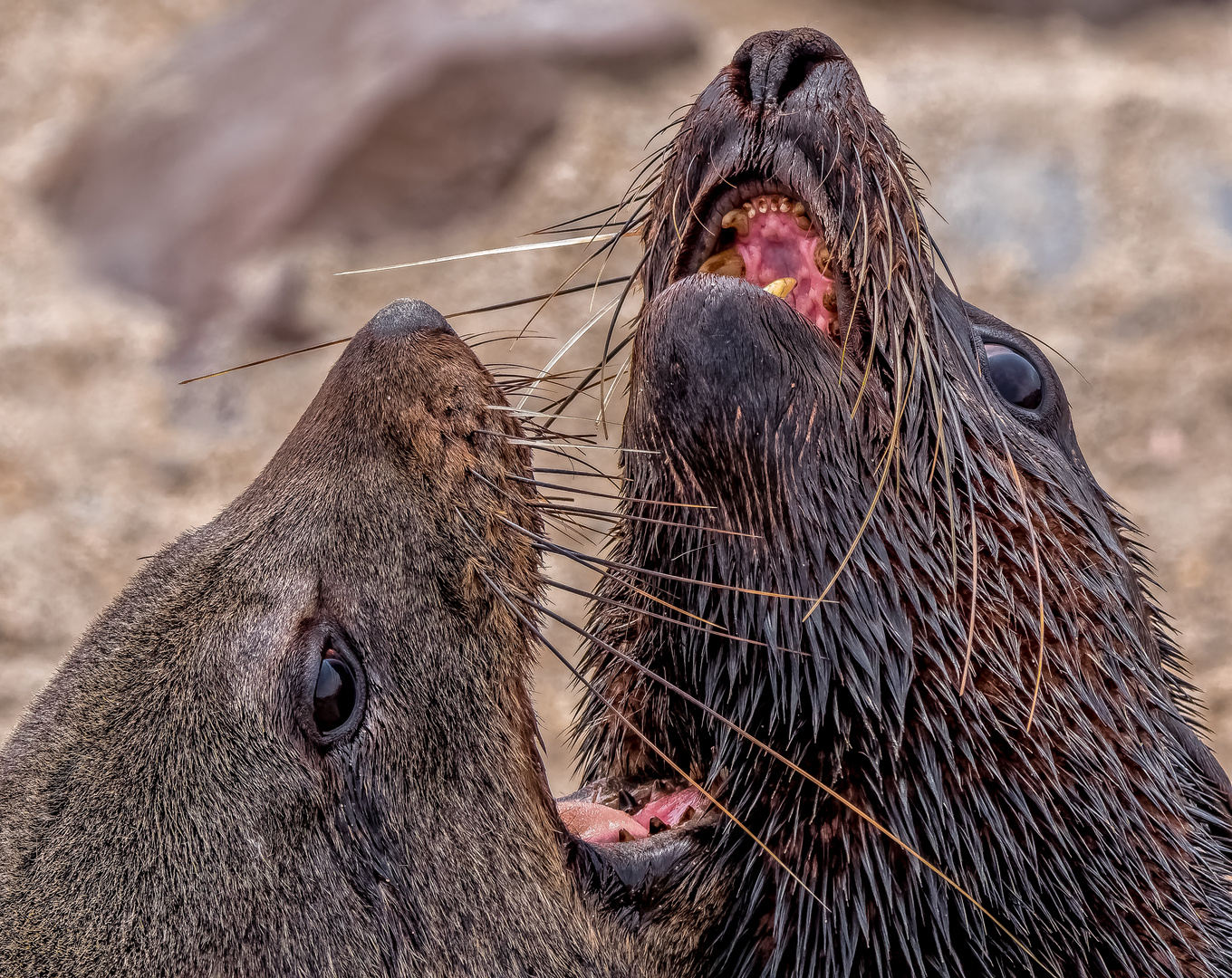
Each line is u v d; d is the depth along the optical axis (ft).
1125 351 121.90
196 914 34.37
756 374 39.50
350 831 36.22
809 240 43.55
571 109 133.18
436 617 38.91
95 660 38.63
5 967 34.17
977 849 40.57
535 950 37.37
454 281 124.36
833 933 40.11
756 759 41.39
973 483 42.78
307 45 142.92
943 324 44.70
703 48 139.95
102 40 156.25
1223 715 96.68
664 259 44.73
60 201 141.18
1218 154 132.05
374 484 39.63
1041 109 133.59
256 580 38.19
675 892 40.29
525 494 42.68
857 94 42.45
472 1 139.85
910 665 40.65
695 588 42.04
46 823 35.83
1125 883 42.16
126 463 118.01
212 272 129.70
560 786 89.35
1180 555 109.40
